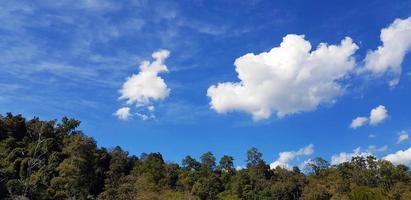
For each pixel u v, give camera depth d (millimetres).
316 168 181125
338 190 152750
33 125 151750
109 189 137875
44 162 135250
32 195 110500
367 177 156500
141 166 163000
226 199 139875
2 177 110062
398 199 143625
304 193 154875
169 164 167750
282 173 172750
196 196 142500
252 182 159375
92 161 145875
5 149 133250
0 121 143750
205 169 165250
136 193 142000
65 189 124250
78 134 149625
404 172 157875
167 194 142750
